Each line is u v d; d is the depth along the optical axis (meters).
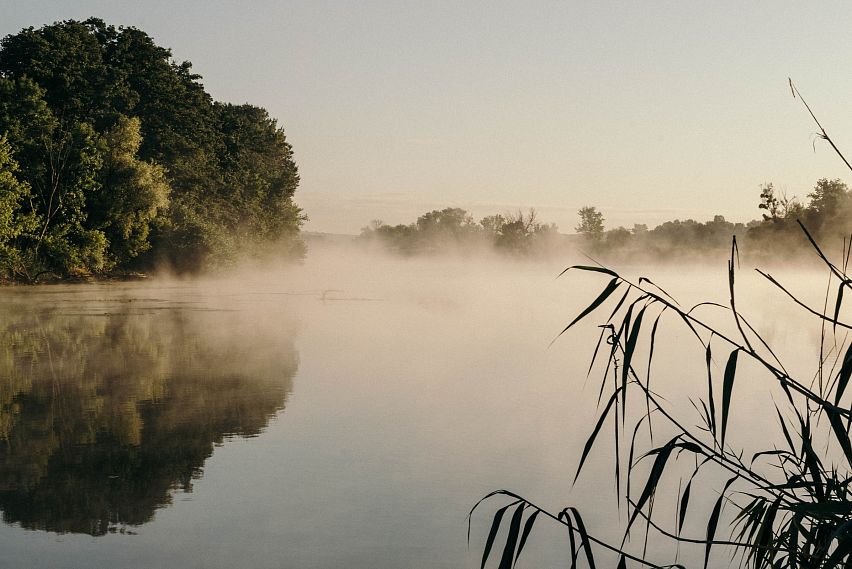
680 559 6.65
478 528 7.44
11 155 50.56
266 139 102.50
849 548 2.95
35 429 11.77
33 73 56.81
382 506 8.09
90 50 62.41
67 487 8.81
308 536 7.22
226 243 68.12
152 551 6.86
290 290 55.94
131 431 11.62
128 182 56.28
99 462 9.88
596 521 7.66
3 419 12.48
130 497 8.44
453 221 173.62
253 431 11.60
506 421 12.36
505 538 7.20
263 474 9.30
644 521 7.64
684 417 12.60
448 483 8.92
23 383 16.00
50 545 7.00
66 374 17.20
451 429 11.77
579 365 19.20
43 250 54.12
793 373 17.30
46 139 52.28
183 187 68.12
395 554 6.76
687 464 9.59
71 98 58.22
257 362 19.30
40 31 59.75
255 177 86.25
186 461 9.90
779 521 6.41
